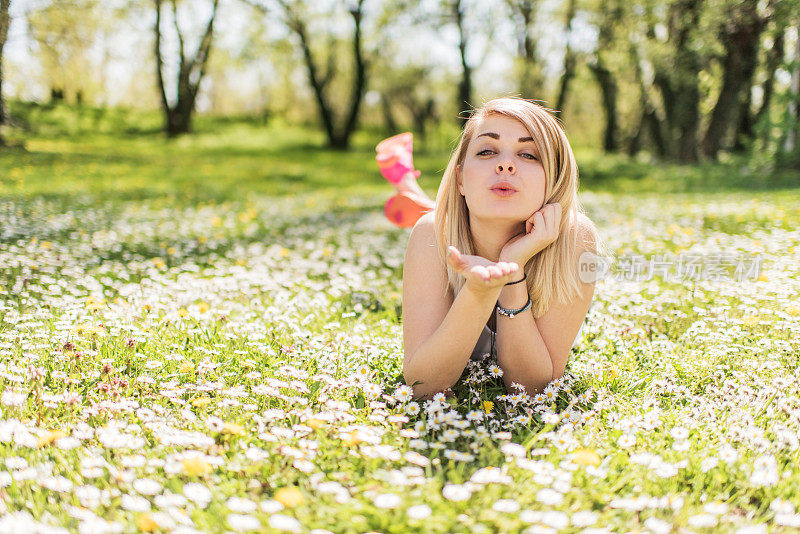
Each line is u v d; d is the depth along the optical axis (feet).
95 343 8.52
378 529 4.97
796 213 23.50
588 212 27.02
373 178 53.67
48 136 76.59
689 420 6.66
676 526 5.08
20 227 20.18
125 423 6.35
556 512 4.87
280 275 13.99
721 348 8.82
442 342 6.61
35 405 6.75
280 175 51.96
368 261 16.56
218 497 5.28
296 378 7.63
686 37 53.88
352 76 125.90
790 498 5.48
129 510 5.17
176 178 44.19
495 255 7.13
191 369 7.77
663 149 70.54
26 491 5.33
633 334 9.50
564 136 6.81
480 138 6.70
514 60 97.09
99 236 19.25
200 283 12.41
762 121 48.98
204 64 95.86
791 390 7.44
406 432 6.15
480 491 5.33
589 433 6.44
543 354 7.08
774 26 48.26
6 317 9.77
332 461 5.95
